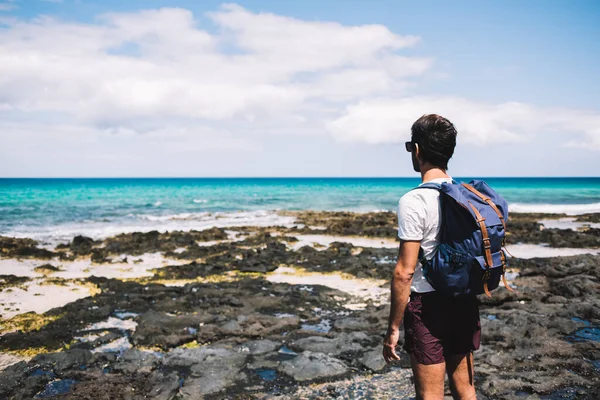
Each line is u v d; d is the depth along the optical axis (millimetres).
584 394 5008
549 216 33375
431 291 2867
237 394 5168
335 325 7660
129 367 5820
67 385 5441
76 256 15617
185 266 13172
